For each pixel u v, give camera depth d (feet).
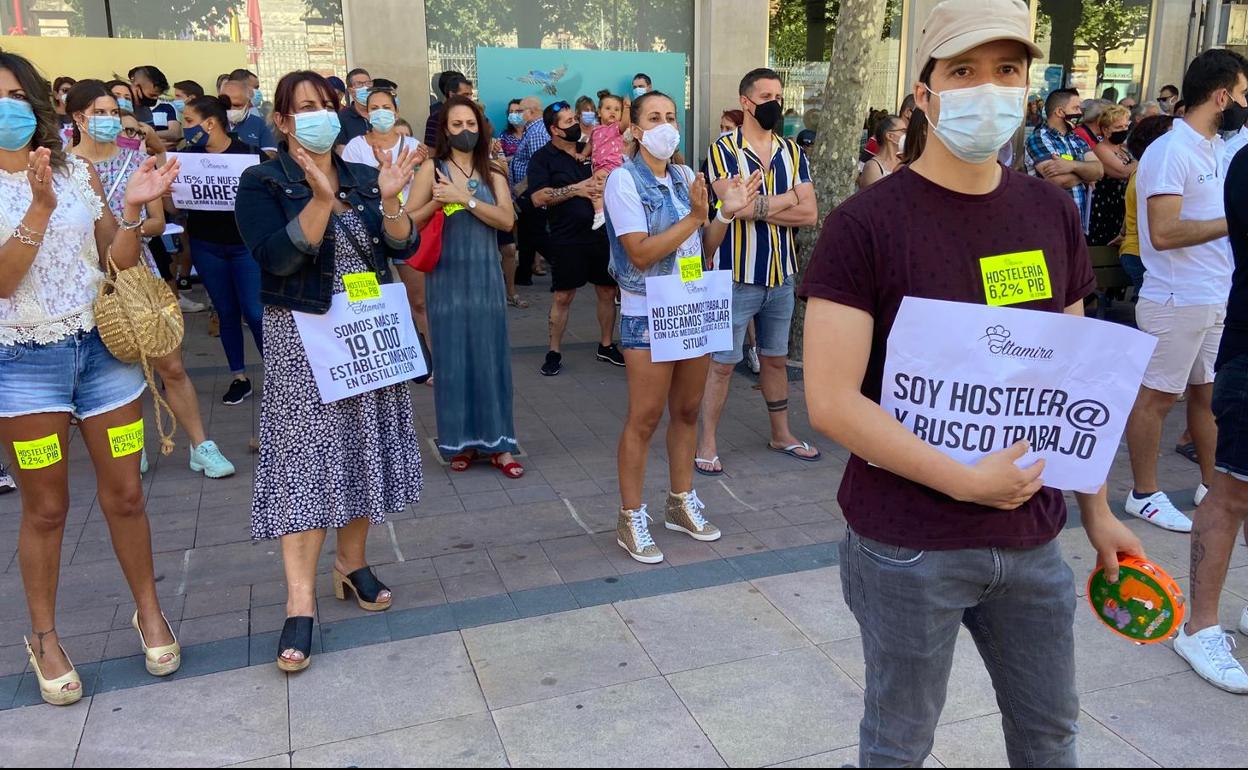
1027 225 5.70
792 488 15.30
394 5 33.63
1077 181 23.00
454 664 9.93
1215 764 8.38
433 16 35.42
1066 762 6.40
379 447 10.46
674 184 12.30
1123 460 16.53
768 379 16.75
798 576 12.01
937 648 5.82
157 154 16.52
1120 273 23.57
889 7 41.98
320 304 9.61
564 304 22.40
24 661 10.02
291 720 8.96
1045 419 5.70
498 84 34.27
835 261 5.65
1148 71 47.50
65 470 9.01
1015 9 5.38
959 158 5.57
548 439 17.85
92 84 14.69
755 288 15.58
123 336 8.84
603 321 23.47
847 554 6.12
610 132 22.40
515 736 8.71
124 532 9.46
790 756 8.42
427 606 11.23
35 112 8.54
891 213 5.60
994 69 5.44
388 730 8.80
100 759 8.38
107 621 10.89
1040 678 6.15
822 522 13.85
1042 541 5.81
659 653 10.14
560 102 23.63
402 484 10.82
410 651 10.20
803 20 40.42
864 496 5.91
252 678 9.69
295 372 9.78
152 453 16.83
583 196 21.21
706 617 10.94
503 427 15.76
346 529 11.06
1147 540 13.16
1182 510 14.33
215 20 32.63
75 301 8.79
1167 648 10.27
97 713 9.08
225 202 17.60
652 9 38.50
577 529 13.61
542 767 8.27
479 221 14.96
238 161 17.40
